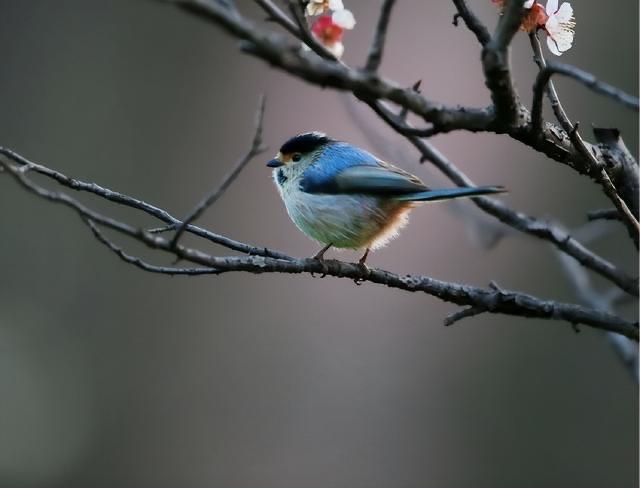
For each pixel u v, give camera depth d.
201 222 14.62
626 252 12.87
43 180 15.27
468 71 14.56
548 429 13.23
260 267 5.50
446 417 13.45
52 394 14.75
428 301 13.83
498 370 13.51
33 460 14.60
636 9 14.12
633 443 12.99
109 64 15.79
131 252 14.69
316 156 7.80
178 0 3.51
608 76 14.06
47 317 14.84
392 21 14.79
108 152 15.43
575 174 13.81
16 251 14.95
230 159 15.13
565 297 13.30
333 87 4.02
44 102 15.70
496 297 6.08
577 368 13.35
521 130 5.00
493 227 8.45
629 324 5.95
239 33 3.65
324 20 5.66
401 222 7.64
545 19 5.20
